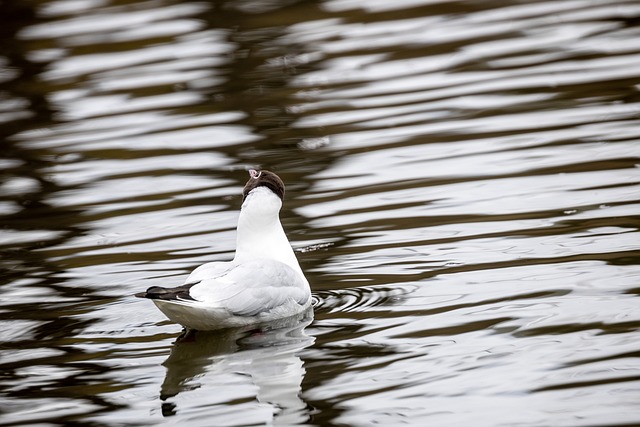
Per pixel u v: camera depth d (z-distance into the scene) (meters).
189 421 8.84
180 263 13.22
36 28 27.42
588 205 13.98
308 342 10.38
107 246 14.09
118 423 8.92
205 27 26.67
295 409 8.92
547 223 13.48
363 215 14.55
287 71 22.80
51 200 16.42
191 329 10.98
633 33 23.38
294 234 13.99
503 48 23.27
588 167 15.60
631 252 12.12
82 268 13.25
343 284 12.02
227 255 13.43
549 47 22.97
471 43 23.89
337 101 20.66
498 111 19.14
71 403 9.38
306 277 12.38
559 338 9.98
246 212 11.47
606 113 18.25
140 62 24.17
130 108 21.20
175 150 18.48
